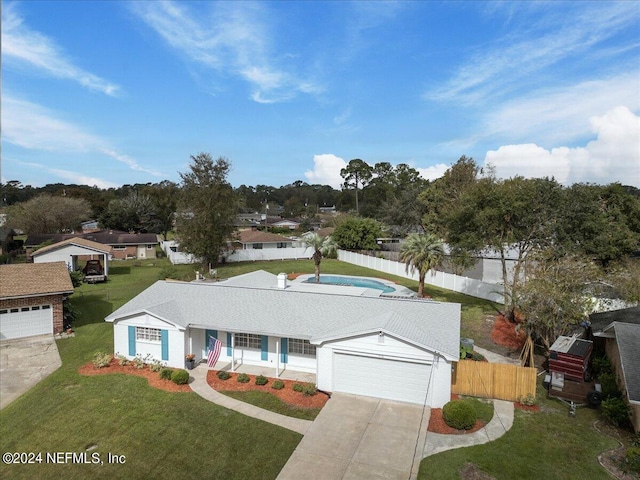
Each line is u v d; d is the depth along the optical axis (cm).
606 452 1553
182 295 2506
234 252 6112
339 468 1438
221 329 2184
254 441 1588
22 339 2656
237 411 1800
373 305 2272
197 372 2180
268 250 6456
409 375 1900
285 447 1555
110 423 1700
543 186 3200
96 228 9581
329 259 6569
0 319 2612
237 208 5781
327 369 1989
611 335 2181
